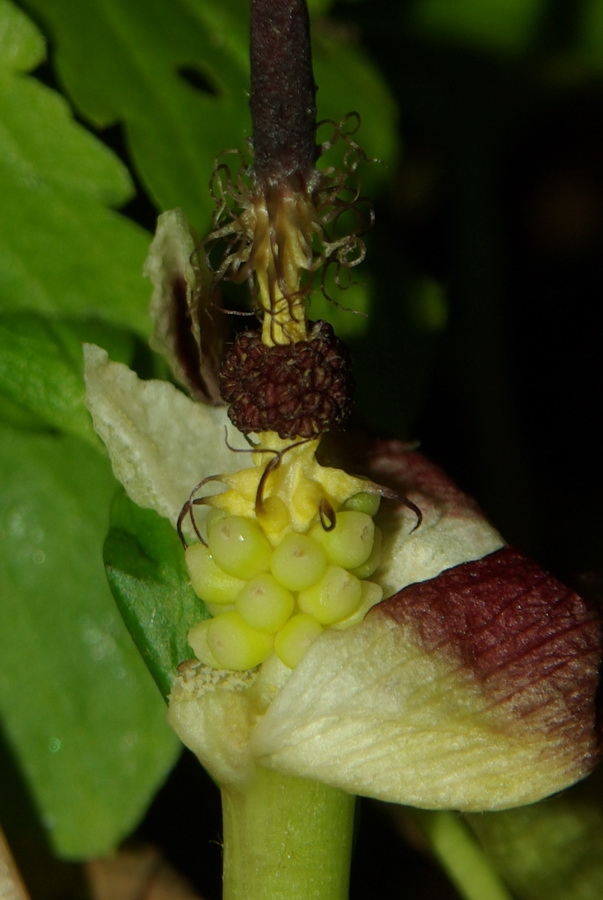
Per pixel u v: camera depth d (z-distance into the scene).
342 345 0.18
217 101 0.22
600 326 0.30
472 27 0.25
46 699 0.21
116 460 0.19
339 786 0.18
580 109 0.30
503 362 0.26
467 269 0.26
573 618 0.18
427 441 0.26
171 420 0.19
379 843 0.22
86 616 0.21
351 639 0.18
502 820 0.21
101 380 0.19
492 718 0.18
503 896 0.21
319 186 0.18
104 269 0.21
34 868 0.21
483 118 0.26
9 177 0.21
